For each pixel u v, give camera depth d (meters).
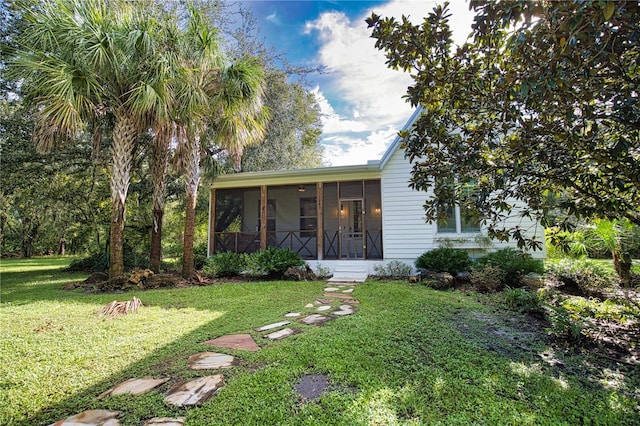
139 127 7.14
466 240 7.68
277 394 2.27
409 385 2.39
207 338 3.54
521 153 2.70
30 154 8.96
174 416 2.04
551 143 2.59
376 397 2.21
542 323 4.01
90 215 11.94
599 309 4.14
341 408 2.08
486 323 4.01
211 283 7.50
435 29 2.60
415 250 8.14
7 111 8.67
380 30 2.73
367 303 5.13
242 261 8.44
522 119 2.59
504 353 3.10
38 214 12.52
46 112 5.65
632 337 3.47
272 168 13.56
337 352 3.00
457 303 4.93
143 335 3.63
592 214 2.87
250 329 3.87
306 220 10.70
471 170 3.09
